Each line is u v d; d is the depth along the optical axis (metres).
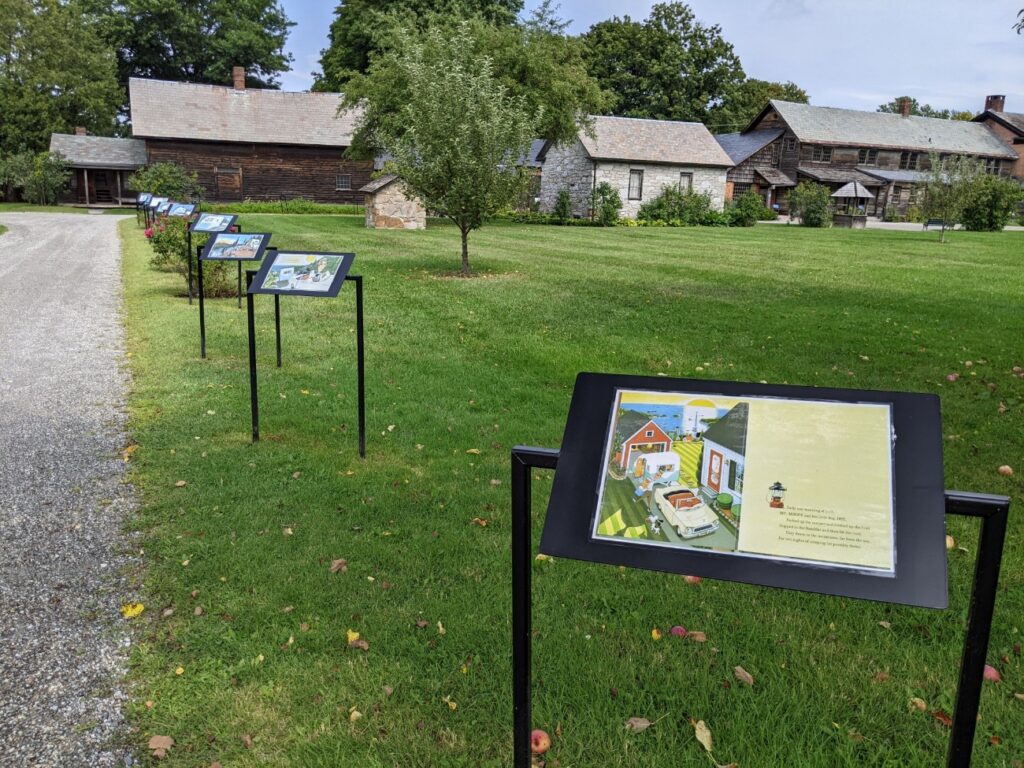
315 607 3.02
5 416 5.56
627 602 3.07
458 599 3.08
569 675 2.61
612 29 54.41
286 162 40.53
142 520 3.80
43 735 2.33
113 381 6.55
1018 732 2.33
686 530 1.62
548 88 27.97
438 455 4.84
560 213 33.66
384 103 26.08
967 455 4.93
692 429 1.72
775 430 1.67
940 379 6.83
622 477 1.71
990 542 1.50
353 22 39.78
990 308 10.56
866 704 2.48
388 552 3.46
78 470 4.51
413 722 2.37
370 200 25.36
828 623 2.95
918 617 2.99
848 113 47.06
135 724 2.38
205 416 5.54
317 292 4.58
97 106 47.62
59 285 12.47
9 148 45.00
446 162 13.28
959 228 33.78
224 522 3.78
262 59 54.59
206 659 2.69
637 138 36.78
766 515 1.59
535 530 3.73
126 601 3.08
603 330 8.87
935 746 2.30
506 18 38.03
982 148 47.97
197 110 39.75
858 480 1.57
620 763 2.22
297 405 5.87
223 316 9.63
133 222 28.08
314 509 3.95
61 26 46.94
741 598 3.12
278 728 2.36
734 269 15.22
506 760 2.23
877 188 45.72
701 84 55.47
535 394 6.29
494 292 11.72
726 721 2.39
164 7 51.03
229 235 7.30
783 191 46.06
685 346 8.10
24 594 3.13
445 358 7.49
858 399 1.65
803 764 2.20
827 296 11.55
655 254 18.47
